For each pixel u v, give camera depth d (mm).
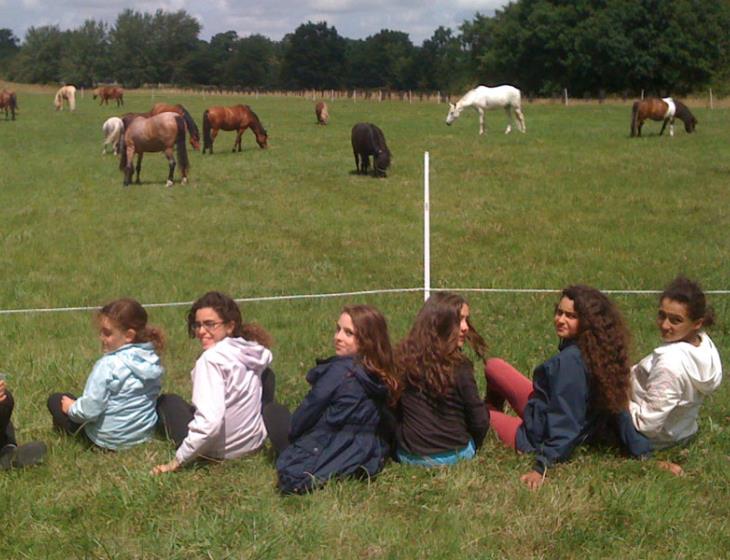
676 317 4988
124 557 3982
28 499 4520
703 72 72188
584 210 14898
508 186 17312
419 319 4934
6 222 14234
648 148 22625
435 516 4316
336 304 9141
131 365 5113
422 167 20109
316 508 4355
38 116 41938
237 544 4070
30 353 7270
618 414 5012
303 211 15258
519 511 4375
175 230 13672
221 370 4891
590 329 4879
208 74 144500
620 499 4441
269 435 5012
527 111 40562
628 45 71000
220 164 21938
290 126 33875
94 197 16891
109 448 5184
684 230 13125
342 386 4656
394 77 136375
